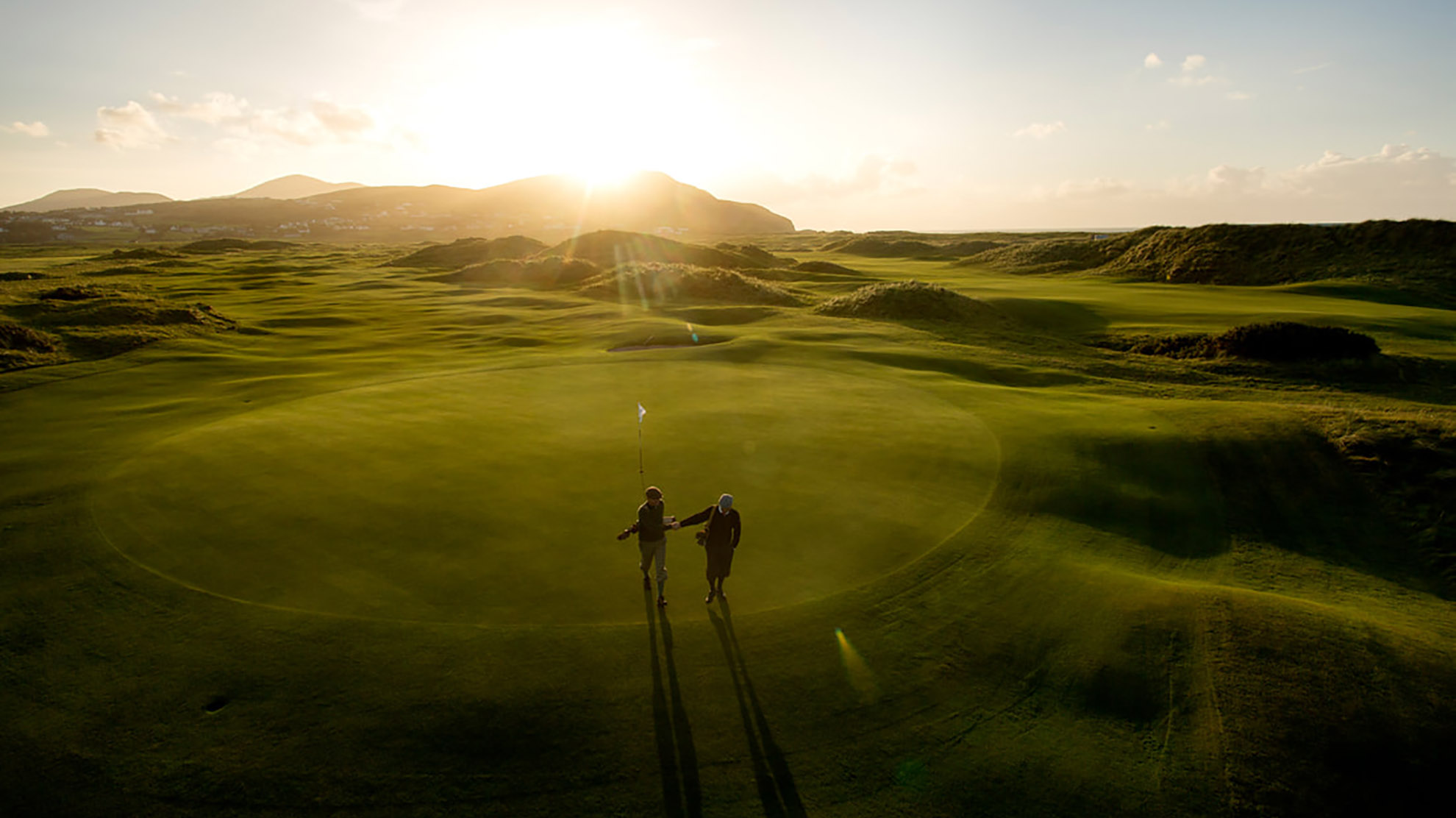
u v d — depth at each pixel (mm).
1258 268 67938
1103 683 7891
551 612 8734
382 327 36781
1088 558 11023
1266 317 41250
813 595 9336
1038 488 13531
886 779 6527
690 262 81750
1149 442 16391
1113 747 7027
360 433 16172
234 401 19531
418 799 6105
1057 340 37781
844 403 19750
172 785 6133
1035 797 6402
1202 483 14586
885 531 11336
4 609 8672
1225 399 25375
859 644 8383
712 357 26984
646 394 20516
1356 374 29234
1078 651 8383
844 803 6266
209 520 11242
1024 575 10141
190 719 6871
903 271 87188
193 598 8914
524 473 13570
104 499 12094
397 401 19469
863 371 24891
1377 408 24406
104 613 8602
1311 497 14297
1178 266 72188
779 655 8094
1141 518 12836
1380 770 6898
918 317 41656
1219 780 6664
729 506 8609
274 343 31438
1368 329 37938
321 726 6828
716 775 6473
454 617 8555
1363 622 9094
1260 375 29562
